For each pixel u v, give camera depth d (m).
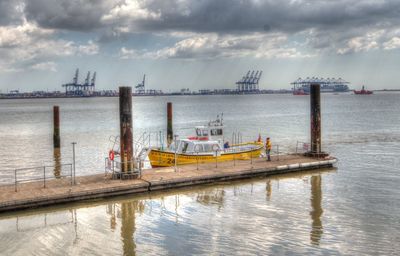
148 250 18.06
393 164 36.81
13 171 37.03
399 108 144.38
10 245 18.72
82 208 23.89
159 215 22.75
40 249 18.30
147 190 27.02
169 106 58.06
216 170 31.02
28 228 20.77
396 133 63.81
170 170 31.11
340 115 109.81
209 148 35.78
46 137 64.06
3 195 24.00
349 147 48.66
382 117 100.75
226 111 140.00
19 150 49.81
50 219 22.05
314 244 18.47
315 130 36.56
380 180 30.39
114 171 28.25
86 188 25.48
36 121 100.56
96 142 56.69
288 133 67.19
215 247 18.28
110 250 18.12
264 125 82.25
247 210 23.48
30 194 24.17
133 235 19.83
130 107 27.83
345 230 20.14
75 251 18.06
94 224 21.36
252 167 31.98
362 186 28.72
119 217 22.44
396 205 24.11
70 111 147.62
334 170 34.25
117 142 55.75
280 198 25.91
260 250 17.89
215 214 22.84
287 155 37.69
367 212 22.84
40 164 40.53
